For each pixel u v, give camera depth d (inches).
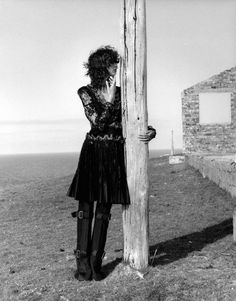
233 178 276.5
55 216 272.1
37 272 139.7
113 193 118.0
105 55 116.8
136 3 118.0
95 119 113.7
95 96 116.8
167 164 494.0
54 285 123.4
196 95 543.8
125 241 124.0
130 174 120.3
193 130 544.4
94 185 117.4
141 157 119.8
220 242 159.6
